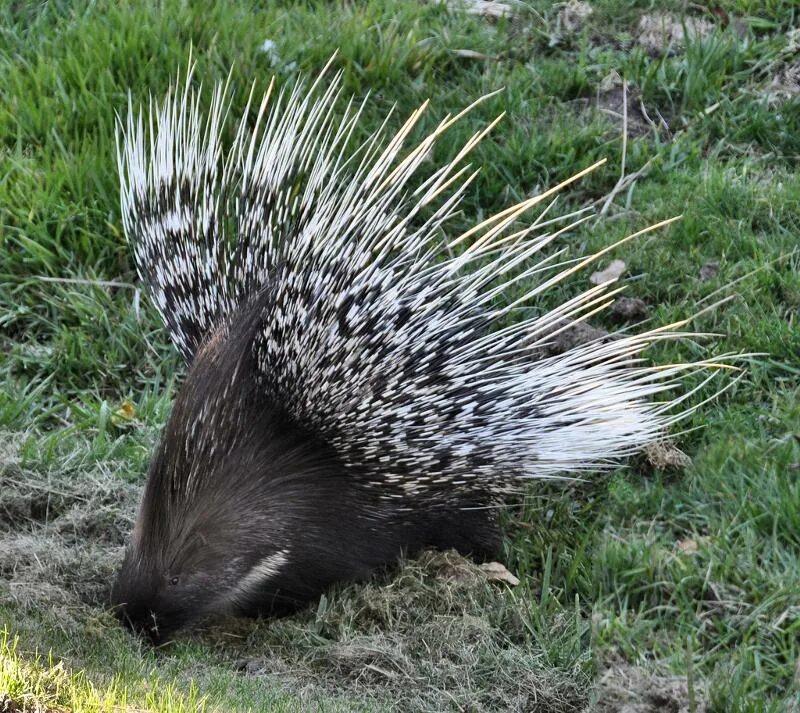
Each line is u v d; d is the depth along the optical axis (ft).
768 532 20.68
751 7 36.70
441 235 30.53
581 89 34.78
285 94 31.94
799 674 17.58
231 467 21.95
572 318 28.25
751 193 30.71
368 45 33.99
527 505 25.05
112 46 32.50
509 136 32.99
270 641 21.86
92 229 30.35
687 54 34.68
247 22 33.99
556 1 37.83
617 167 32.42
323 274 21.97
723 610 18.85
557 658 21.01
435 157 31.63
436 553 23.65
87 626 19.70
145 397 27.40
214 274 24.00
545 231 30.71
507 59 35.91
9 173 30.55
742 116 33.40
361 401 22.31
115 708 15.34
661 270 29.14
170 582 21.09
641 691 18.31
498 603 22.30
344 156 30.81
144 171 25.35
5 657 15.74
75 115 31.68
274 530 22.21
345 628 21.74
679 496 22.56
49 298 29.30
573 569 22.75
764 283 28.27
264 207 23.72
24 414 26.96
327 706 18.44
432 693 20.26
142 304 29.76
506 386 22.72
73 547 23.35
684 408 25.75
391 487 22.98
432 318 22.38
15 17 35.37
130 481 25.34
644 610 19.47
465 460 22.89
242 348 22.41
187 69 31.73
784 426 24.47
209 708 16.29
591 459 23.24
